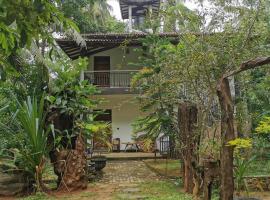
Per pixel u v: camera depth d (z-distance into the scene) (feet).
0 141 28.40
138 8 80.89
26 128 27.45
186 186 27.12
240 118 28.12
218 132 24.77
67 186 28.37
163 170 38.42
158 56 33.22
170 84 29.94
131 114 62.03
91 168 34.58
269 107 31.81
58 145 29.14
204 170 20.76
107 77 61.21
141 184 30.99
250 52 24.79
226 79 13.14
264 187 27.35
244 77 29.30
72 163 28.84
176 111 33.91
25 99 33.50
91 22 75.87
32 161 27.37
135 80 35.94
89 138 31.50
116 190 28.48
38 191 27.50
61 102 29.58
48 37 11.56
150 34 36.09
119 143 59.72
